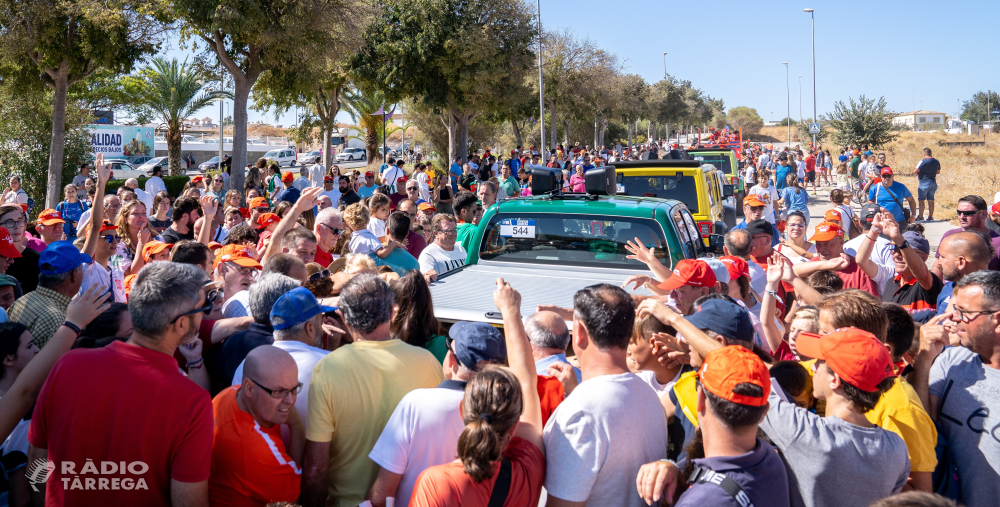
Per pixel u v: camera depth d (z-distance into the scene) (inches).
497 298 116.1
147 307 97.3
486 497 92.4
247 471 107.0
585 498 97.8
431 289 197.8
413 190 414.9
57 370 99.0
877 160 953.5
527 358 110.0
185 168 1763.0
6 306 179.8
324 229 243.4
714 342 105.5
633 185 420.5
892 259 219.3
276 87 823.1
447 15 1079.6
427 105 1135.0
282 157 2135.8
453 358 121.6
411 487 106.6
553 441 99.7
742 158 1387.8
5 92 820.0
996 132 3026.6
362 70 1082.1
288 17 713.6
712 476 88.0
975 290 118.6
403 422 106.8
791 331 137.5
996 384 115.2
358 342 119.3
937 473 117.9
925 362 123.3
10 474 114.7
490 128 1809.8
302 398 121.7
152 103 1321.4
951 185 978.7
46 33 669.9
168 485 99.7
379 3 1082.1
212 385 141.3
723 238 279.1
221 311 167.6
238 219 303.4
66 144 865.5
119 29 711.1
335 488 116.0
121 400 96.0
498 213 241.3
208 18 684.7
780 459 92.1
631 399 101.3
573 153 1305.4
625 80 2023.9
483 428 87.4
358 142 2490.2
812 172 1151.6
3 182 826.2
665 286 149.8
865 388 95.4
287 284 138.9
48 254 158.7
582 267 227.1
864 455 95.5
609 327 103.1
